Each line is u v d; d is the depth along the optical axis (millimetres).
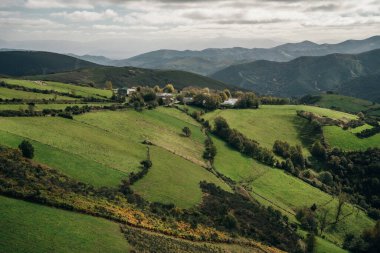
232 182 121688
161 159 111812
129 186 84250
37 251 45594
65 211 58406
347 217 121125
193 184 101500
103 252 50188
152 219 69500
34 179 65562
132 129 131500
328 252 92188
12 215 51625
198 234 70375
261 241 81375
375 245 101562
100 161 91500
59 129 104312
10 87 152125
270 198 119812
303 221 107250
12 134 88062
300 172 149250
